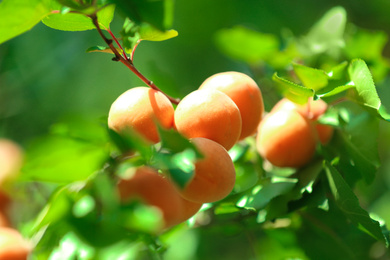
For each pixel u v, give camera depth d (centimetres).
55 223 60
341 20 87
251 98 67
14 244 65
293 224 75
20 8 60
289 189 69
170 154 58
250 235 79
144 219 56
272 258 78
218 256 94
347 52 86
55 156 58
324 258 75
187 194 62
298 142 71
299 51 86
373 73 87
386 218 104
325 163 68
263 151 72
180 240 90
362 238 76
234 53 90
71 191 61
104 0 61
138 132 63
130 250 65
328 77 67
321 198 68
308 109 71
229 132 64
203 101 63
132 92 64
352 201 66
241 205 69
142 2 60
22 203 77
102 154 59
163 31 60
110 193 56
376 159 71
